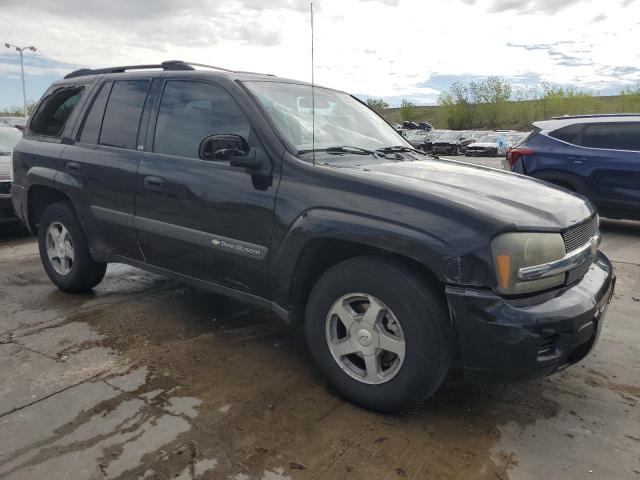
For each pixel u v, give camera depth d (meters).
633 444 2.73
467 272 2.55
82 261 4.54
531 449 2.67
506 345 2.54
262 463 2.51
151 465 2.48
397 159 3.71
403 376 2.76
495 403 3.10
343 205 2.89
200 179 3.50
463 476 2.46
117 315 4.30
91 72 4.70
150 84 4.04
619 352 3.81
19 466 2.46
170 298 4.73
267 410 2.96
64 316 4.27
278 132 3.29
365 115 4.32
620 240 7.63
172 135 3.79
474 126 75.06
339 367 3.03
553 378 3.41
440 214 2.64
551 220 2.77
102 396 3.06
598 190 7.95
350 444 2.67
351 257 3.11
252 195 3.25
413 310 2.68
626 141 7.79
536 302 2.63
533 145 8.57
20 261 6.04
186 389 3.16
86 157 4.27
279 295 3.24
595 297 2.86
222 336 3.94
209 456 2.55
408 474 2.46
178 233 3.66
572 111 69.75
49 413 2.88
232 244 3.38
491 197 2.89
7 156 7.96
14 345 3.72
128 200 3.95
